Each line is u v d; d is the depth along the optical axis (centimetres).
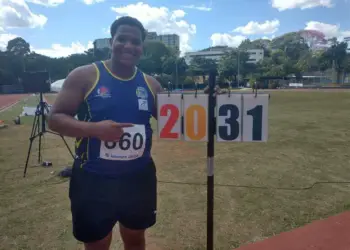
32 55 7088
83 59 6800
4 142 737
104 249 162
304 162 521
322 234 270
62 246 258
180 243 261
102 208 150
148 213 167
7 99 3170
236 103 174
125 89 151
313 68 7962
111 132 135
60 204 347
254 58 9844
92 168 149
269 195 369
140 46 155
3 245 260
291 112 1384
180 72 6688
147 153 163
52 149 653
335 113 1312
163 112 177
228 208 332
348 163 512
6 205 345
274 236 269
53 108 143
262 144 675
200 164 519
